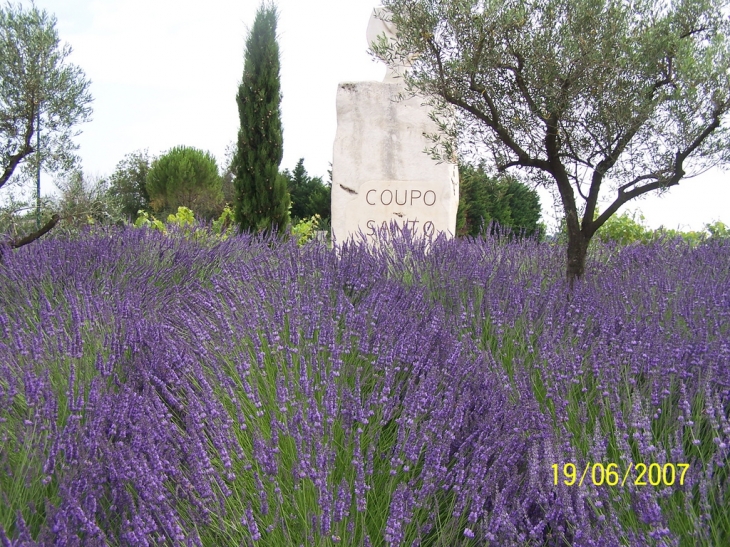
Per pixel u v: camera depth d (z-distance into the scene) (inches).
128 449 96.3
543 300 167.5
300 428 104.5
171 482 98.8
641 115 182.4
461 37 193.6
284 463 102.6
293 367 126.3
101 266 209.2
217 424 102.7
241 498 97.9
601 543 84.2
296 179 1207.6
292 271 185.3
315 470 94.1
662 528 83.5
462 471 97.8
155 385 124.4
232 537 89.9
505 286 176.4
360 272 190.5
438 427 106.3
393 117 325.4
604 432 112.1
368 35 328.8
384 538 88.5
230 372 128.7
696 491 95.0
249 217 430.3
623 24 184.4
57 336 132.4
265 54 437.4
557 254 232.1
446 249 218.1
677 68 184.1
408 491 92.7
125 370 129.3
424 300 171.2
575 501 92.6
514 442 105.1
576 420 115.0
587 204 201.3
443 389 124.3
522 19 185.6
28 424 99.3
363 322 139.5
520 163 203.5
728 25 191.3
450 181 323.3
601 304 158.1
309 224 450.0
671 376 114.7
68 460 94.1
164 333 141.2
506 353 145.6
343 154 329.1
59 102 291.9
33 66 281.6
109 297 180.9
